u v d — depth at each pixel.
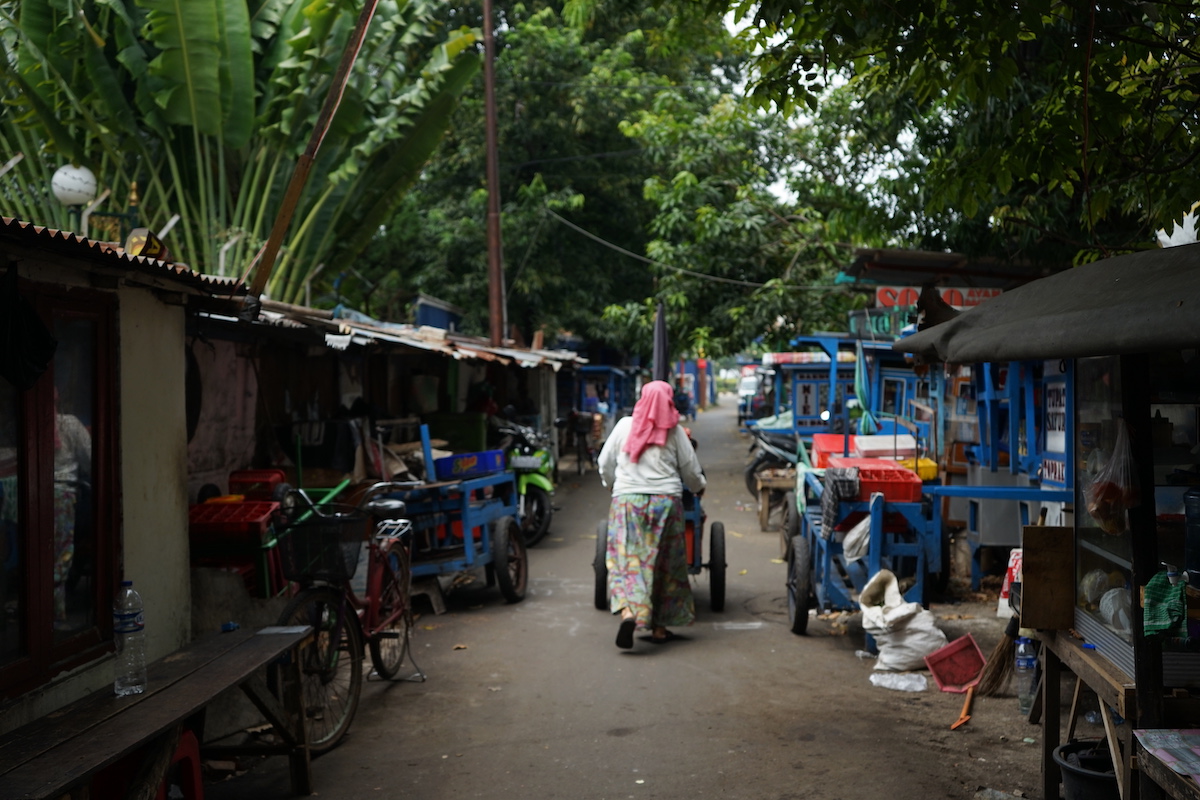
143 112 11.52
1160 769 3.38
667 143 20.38
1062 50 5.80
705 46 10.70
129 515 4.72
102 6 11.13
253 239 12.18
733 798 4.72
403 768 5.19
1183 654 3.79
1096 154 5.77
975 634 7.73
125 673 4.07
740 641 7.77
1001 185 6.07
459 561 8.80
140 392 4.86
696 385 58.44
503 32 26.19
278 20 12.10
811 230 18.64
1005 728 5.67
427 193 25.41
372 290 24.42
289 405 10.02
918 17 5.03
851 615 8.45
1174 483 4.13
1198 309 2.80
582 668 7.03
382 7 12.68
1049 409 8.27
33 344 3.81
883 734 5.59
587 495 18.58
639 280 27.03
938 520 7.75
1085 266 4.18
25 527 3.88
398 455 9.55
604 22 25.77
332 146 13.02
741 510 15.77
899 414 13.70
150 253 5.08
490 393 15.77
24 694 3.82
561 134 24.70
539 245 24.89
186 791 4.20
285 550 5.39
